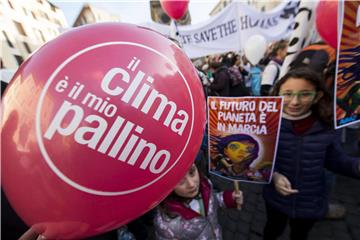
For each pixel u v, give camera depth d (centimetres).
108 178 55
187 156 70
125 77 55
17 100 55
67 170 52
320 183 142
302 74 124
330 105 128
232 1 386
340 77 119
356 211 248
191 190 119
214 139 137
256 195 296
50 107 51
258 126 122
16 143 53
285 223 172
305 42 217
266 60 472
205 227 128
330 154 137
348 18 112
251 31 402
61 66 54
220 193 147
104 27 63
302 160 139
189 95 67
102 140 53
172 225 124
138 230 198
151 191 64
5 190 62
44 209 57
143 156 58
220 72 372
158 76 59
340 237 219
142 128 56
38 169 53
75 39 58
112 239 160
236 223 249
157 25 392
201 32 414
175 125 62
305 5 208
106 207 59
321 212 145
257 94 457
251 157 128
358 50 119
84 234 65
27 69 57
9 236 99
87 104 52
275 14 398
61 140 51
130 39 60
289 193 137
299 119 135
